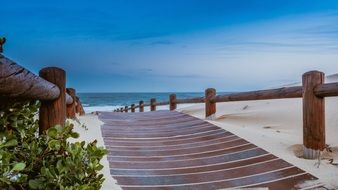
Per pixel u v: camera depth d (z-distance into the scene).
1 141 1.75
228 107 13.26
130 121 7.62
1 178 1.55
